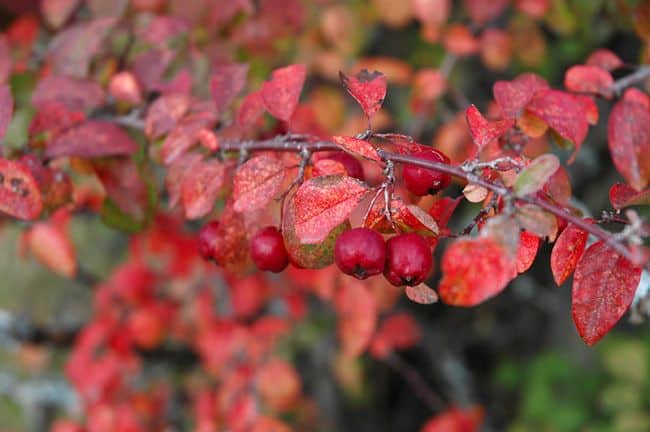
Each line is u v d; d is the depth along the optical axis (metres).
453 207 0.25
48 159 0.29
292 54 0.47
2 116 0.27
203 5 0.37
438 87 0.40
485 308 0.68
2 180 0.26
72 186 0.29
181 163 0.28
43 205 0.29
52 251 0.33
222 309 0.50
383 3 0.45
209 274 0.47
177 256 0.43
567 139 0.27
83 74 0.31
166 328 0.46
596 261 0.24
